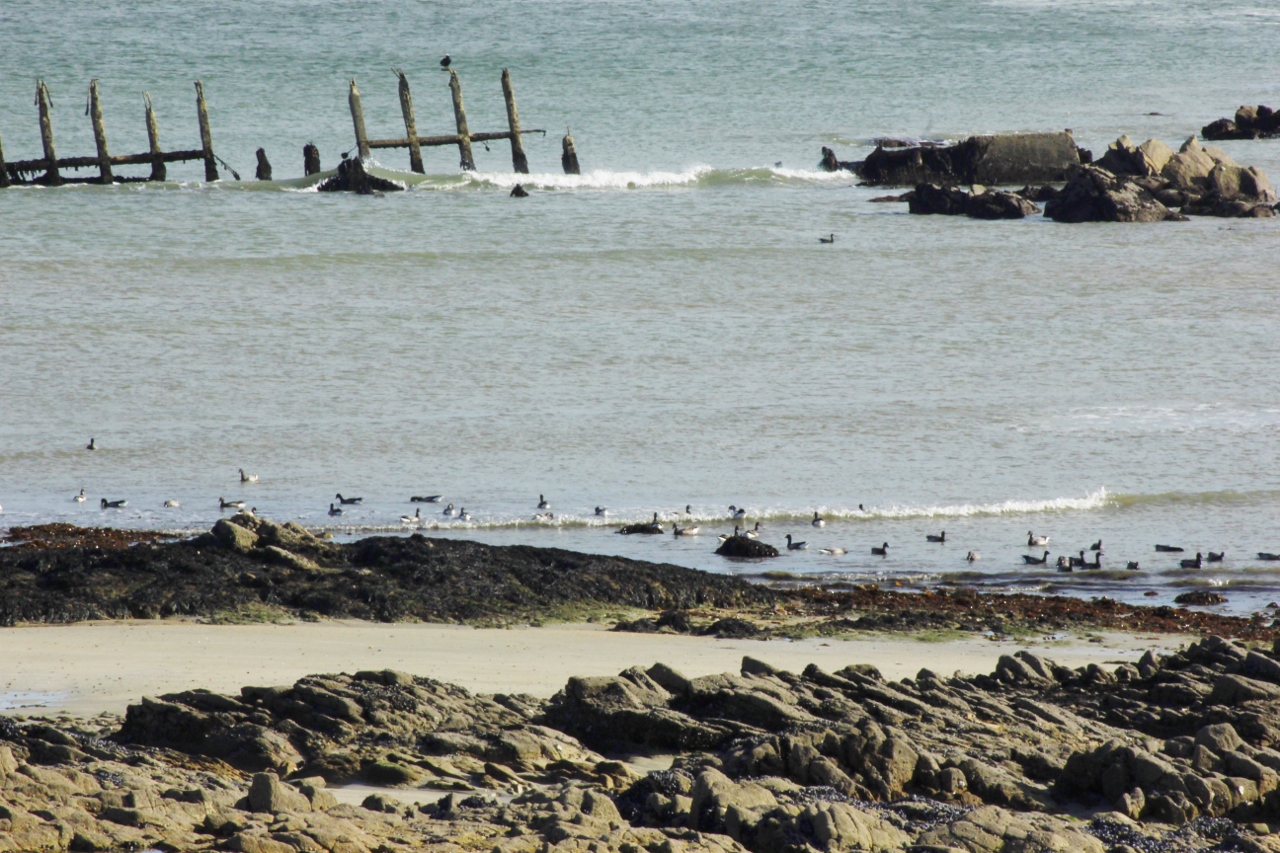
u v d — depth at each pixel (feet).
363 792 212.02
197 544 360.48
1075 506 450.30
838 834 186.19
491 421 521.65
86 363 573.74
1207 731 236.02
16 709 250.16
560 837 179.52
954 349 624.18
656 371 586.86
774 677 267.59
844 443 505.66
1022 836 194.08
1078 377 586.04
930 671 277.85
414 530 414.00
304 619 330.75
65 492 438.40
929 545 415.85
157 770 211.20
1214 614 359.66
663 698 254.68
